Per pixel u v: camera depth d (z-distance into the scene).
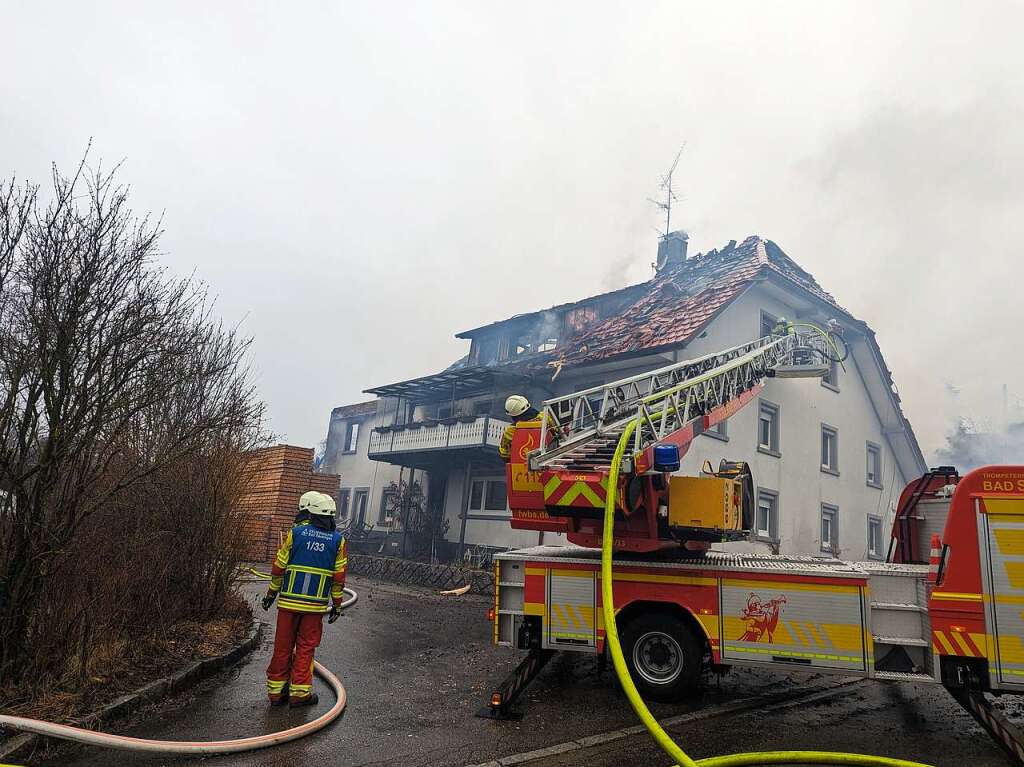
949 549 4.96
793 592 5.45
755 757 4.15
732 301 17.20
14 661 4.49
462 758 4.37
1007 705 6.03
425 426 19.91
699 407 9.66
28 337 4.41
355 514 26.33
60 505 4.66
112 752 4.16
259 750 4.33
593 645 5.93
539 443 6.60
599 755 4.47
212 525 7.23
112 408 4.75
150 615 6.06
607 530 4.92
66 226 4.53
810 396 20.59
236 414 7.05
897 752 4.71
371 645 8.17
